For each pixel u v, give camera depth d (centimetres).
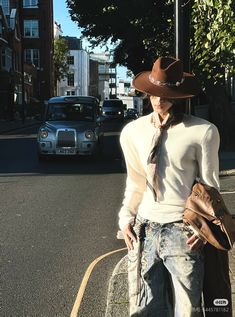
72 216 849
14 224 795
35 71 7394
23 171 1398
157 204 301
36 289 523
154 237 298
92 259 620
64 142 1609
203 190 290
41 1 7500
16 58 6366
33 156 1778
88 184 1179
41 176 1302
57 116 1709
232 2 468
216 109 1766
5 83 5281
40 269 584
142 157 307
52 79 7856
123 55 2634
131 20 1895
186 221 288
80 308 473
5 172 1379
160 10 1720
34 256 631
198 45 599
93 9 2172
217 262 298
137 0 1753
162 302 301
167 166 297
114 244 683
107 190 1100
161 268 301
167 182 298
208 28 559
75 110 1716
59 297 503
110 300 459
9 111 5156
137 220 310
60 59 8769
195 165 301
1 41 5419
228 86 2273
